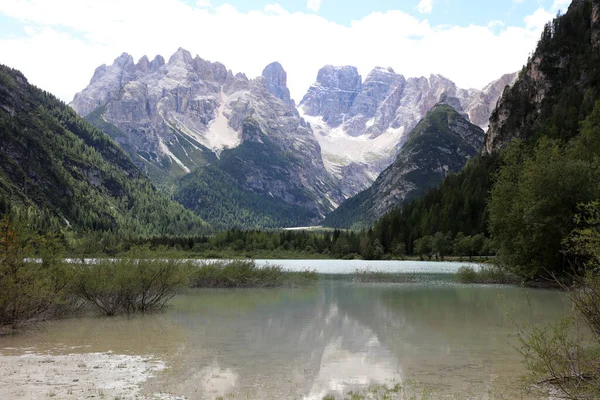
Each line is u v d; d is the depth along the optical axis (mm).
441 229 160500
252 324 27938
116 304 32562
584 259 39250
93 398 13742
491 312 32906
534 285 53656
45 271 28859
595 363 13023
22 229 27656
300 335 24406
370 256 159875
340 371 17203
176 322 28672
